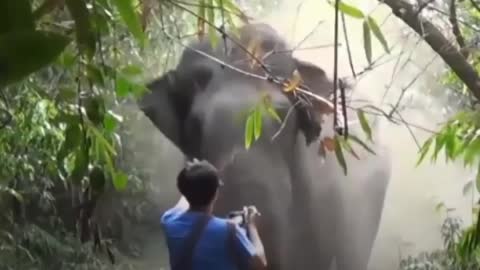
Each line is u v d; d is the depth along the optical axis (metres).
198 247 4.02
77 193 3.31
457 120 2.59
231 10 2.51
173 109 4.67
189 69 4.54
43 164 5.00
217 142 4.49
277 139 4.48
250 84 4.24
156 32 3.88
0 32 0.66
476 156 2.62
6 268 7.46
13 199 6.72
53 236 7.93
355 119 4.76
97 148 2.67
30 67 0.66
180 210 4.29
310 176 4.91
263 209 4.55
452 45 2.32
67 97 2.67
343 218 5.32
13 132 4.45
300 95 3.76
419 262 6.69
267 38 4.13
